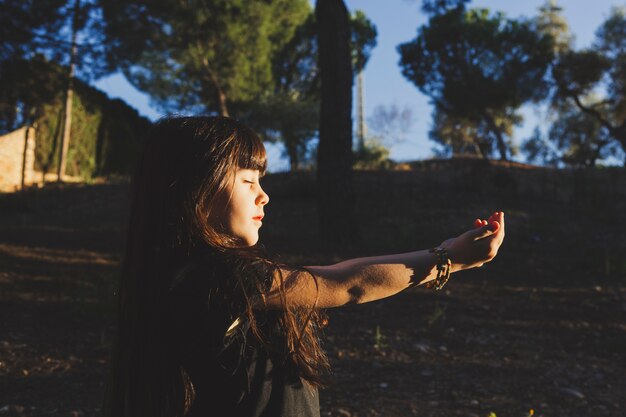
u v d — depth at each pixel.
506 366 5.37
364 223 14.01
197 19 17.11
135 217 1.22
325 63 11.39
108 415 1.22
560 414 4.32
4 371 4.59
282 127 31.72
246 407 1.12
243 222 1.21
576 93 29.53
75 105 25.70
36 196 18.22
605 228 14.01
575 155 33.38
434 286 1.18
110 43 16.73
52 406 4.05
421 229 13.41
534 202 17.08
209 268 1.13
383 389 4.66
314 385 1.17
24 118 23.80
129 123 28.39
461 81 30.84
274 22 30.52
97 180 24.02
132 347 1.17
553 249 11.63
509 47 30.08
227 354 1.11
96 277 7.91
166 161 1.21
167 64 28.47
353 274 1.14
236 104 29.91
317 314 1.24
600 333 6.50
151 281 1.17
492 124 32.75
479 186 18.45
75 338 5.52
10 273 7.80
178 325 1.13
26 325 5.77
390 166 25.72
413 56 31.42
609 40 28.69
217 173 1.19
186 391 1.12
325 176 11.42
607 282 8.98
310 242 11.25
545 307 7.53
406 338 6.04
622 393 4.78
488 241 1.17
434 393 4.64
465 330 6.43
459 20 30.19
